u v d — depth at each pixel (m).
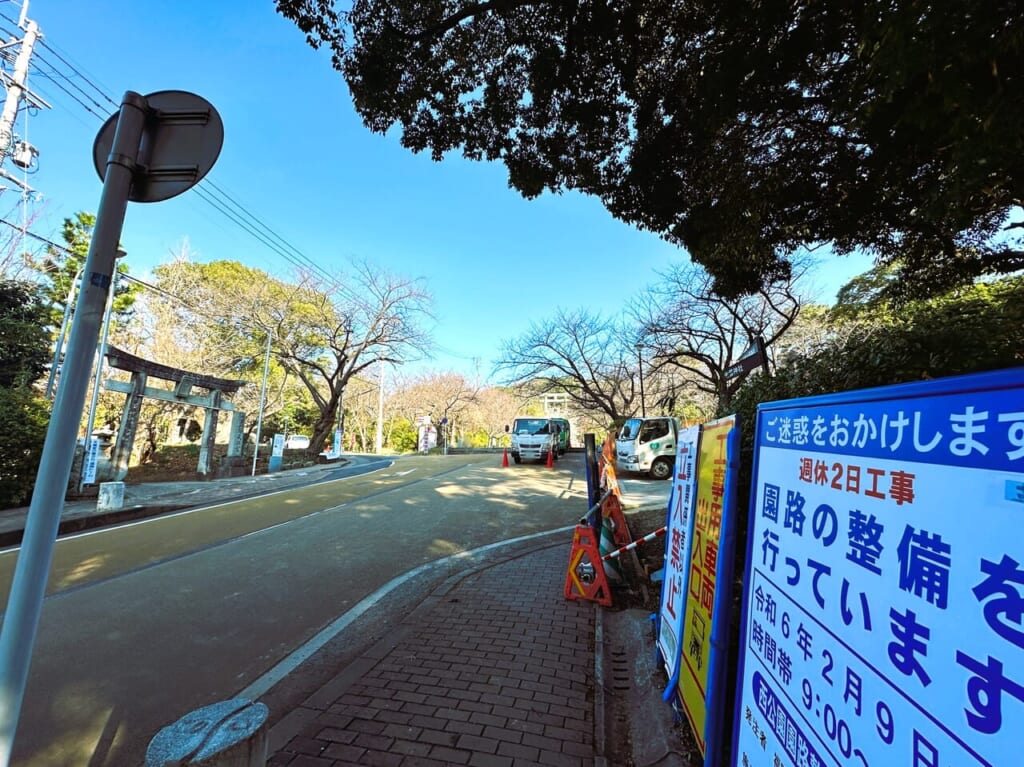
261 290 24.72
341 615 4.86
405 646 4.00
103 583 5.88
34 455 11.47
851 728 1.37
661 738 2.74
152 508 11.14
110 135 2.43
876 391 1.39
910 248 6.25
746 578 2.19
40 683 3.60
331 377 27.19
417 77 5.32
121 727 3.10
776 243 6.29
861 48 2.56
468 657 3.80
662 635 3.43
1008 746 0.92
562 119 5.71
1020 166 2.85
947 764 1.06
